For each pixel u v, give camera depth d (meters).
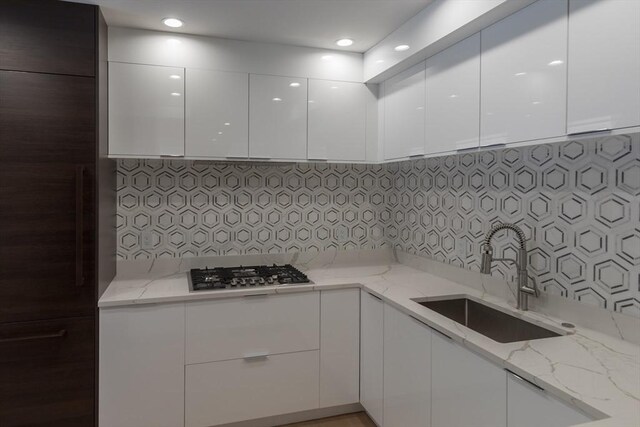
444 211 2.78
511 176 2.21
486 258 1.97
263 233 3.08
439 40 2.08
